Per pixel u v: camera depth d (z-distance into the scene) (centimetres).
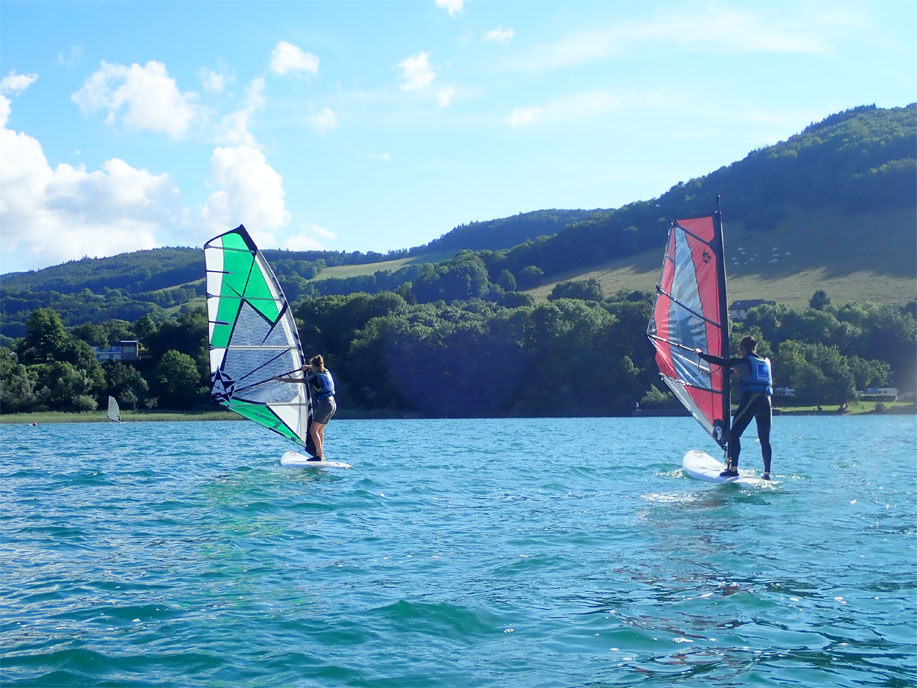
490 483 1711
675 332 1806
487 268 14488
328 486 1647
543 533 1149
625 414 7519
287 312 1942
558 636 718
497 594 840
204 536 1134
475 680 623
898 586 867
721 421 1755
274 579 899
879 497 1480
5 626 742
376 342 8381
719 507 1371
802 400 6919
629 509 1356
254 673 632
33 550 1046
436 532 1160
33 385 7600
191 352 8800
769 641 705
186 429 5216
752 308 8794
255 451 2770
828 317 8200
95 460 2392
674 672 639
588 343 7812
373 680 620
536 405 7894
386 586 870
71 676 623
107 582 888
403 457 2403
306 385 2069
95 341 10012
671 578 903
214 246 1861
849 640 708
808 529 1171
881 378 7569
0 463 2323
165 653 671
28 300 19100
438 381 8194
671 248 1795
